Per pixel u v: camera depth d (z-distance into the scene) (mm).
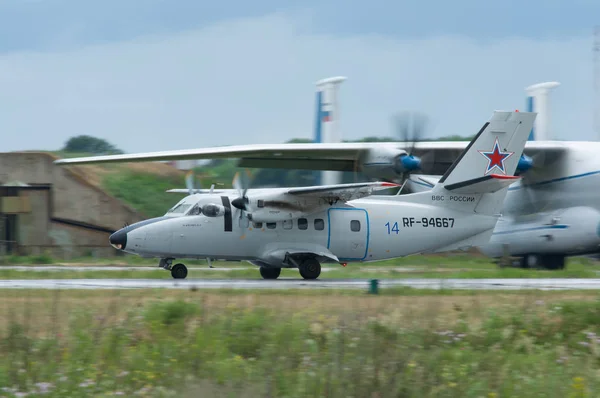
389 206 95250
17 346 42062
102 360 41469
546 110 187750
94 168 192375
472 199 98125
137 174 194875
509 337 50344
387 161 117312
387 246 94875
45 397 36000
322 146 120062
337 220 92875
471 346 48156
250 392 35875
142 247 88562
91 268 116750
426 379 37344
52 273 98438
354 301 64312
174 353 42750
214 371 39500
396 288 74438
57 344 43219
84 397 36469
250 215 88875
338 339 42750
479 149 97062
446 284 80125
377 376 36500
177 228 89062
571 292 74375
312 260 92500
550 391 38969
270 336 46406
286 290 73062
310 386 36094
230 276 101062
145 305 58188
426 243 96188
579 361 45469
